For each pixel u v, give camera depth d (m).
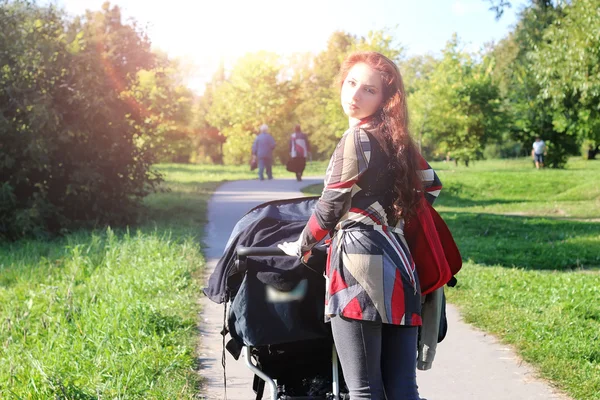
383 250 2.92
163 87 25.11
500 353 5.91
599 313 7.11
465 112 39.25
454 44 39.56
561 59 19.45
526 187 25.55
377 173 2.93
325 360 3.36
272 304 3.02
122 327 5.96
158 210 15.45
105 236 12.08
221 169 38.38
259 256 3.04
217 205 17.14
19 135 12.23
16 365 5.16
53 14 13.16
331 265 2.97
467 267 9.77
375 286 2.88
